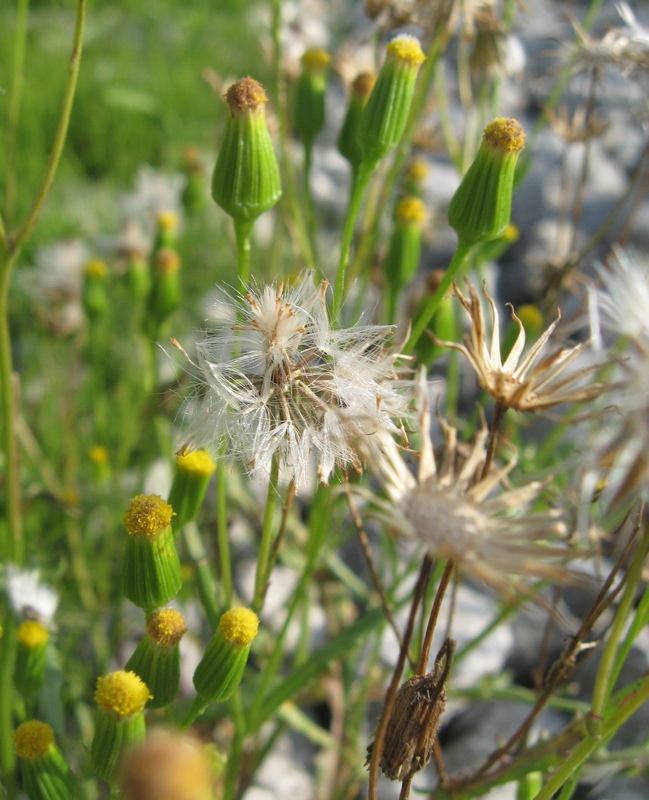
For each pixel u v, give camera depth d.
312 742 0.13
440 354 0.10
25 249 0.20
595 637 0.13
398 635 0.08
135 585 0.07
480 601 0.14
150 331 0.12
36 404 0.17
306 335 0.07
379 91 0.08
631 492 0.05
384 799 0.12
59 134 0.08
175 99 0.26
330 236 0.21
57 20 0.28
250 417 0.07
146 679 0.07
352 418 0.07
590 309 0.06
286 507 0.07
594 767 0.10
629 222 0.12
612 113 0.22
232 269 0.20
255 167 0.08
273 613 0.13
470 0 0.11
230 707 0.09
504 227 0.08
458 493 0.06
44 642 0.08
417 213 0.11
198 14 0.27
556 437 0.11
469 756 0.13
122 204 0.20
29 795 0.07
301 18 0.21
